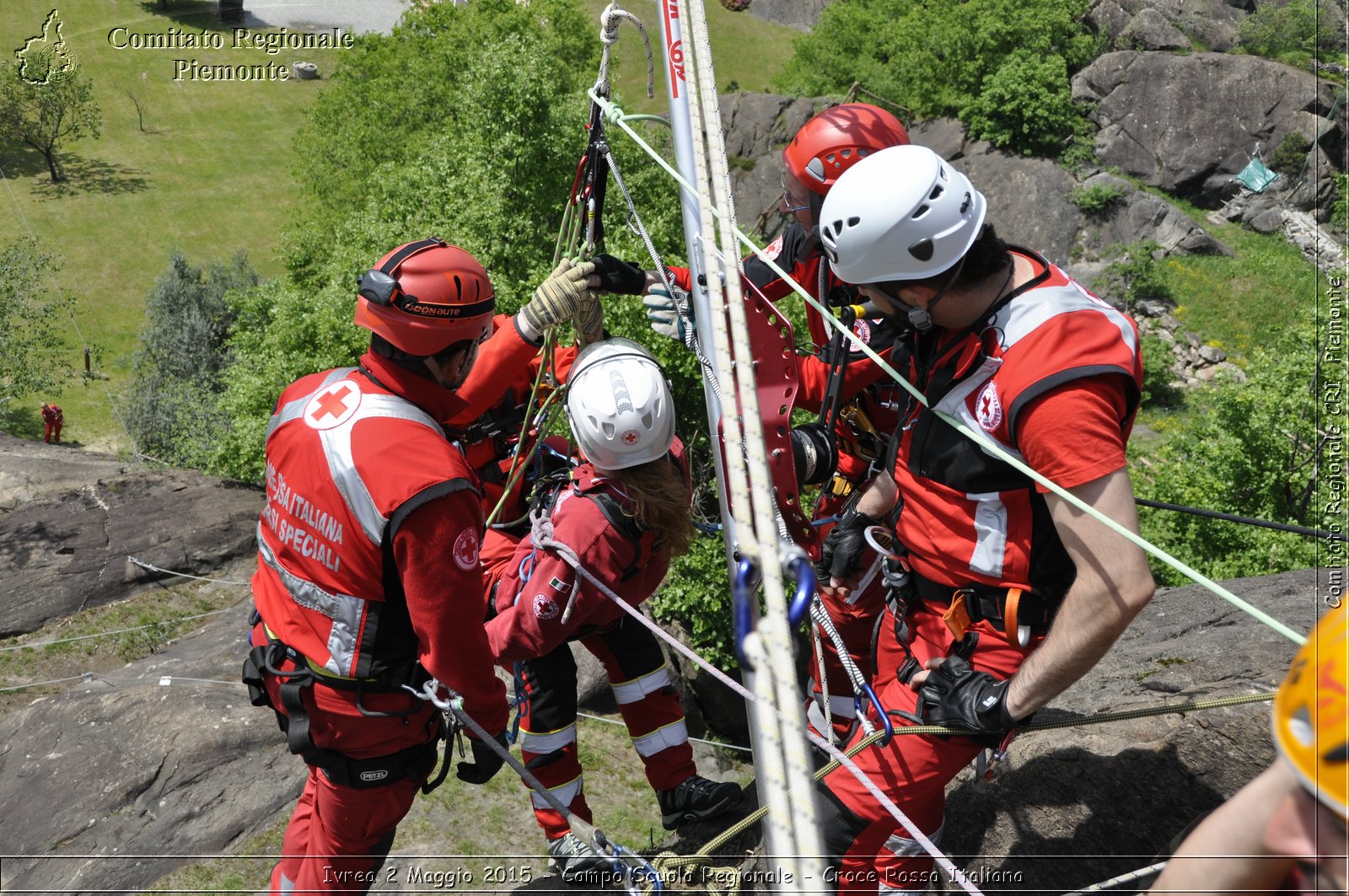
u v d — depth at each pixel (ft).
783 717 3.53
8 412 101.30
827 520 10.50
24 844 12.42
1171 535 63.36
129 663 23.03
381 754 8.24
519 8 112.06
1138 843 8.91
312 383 8.04
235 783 13.37
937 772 7.58
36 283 107.24
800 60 153.48
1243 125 123.13
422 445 7.57
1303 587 13.91
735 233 6.33
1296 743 3.66
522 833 12.39
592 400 8.58
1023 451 6.46
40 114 138.41
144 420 98.37
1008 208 126.11
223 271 117.39
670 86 8.39
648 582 9.52
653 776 11.18
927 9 136.77
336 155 114.21
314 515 7.66
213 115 156.25
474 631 7.75
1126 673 11.99
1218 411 63.77
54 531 29.45
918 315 6.91
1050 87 128.57
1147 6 130.93
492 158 63.00
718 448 8.16
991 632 7.30
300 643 8.01
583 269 9.03
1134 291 114.83
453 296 7.65
